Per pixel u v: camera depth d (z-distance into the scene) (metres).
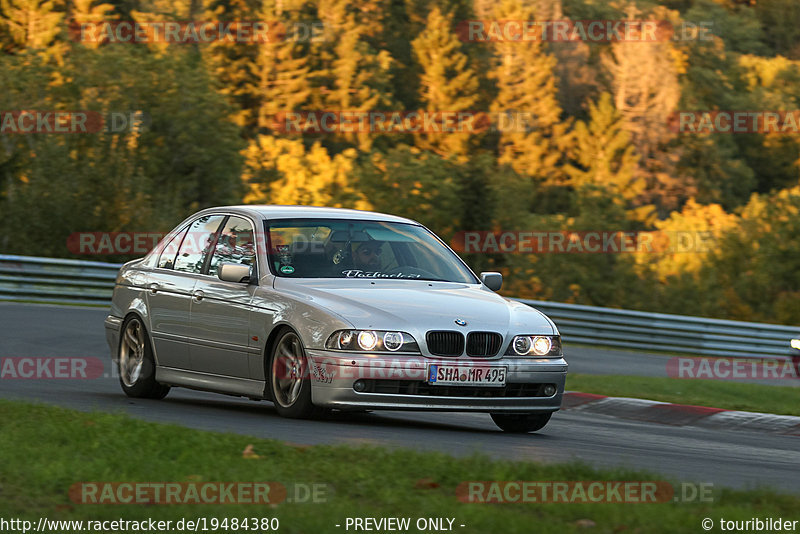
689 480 15.04
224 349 21.86
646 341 61.00
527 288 139.38
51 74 108.88
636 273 144.00
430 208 158.12
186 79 121.50
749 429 28.25
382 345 19.48
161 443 15.05
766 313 141.88
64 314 46.69
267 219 22.62
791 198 148.88
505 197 162.00
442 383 19.61
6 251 92.62
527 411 20.59
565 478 13.73
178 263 24.08
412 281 22.06
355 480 12.98
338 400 19.47
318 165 159.00
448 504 11.77
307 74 194.75
